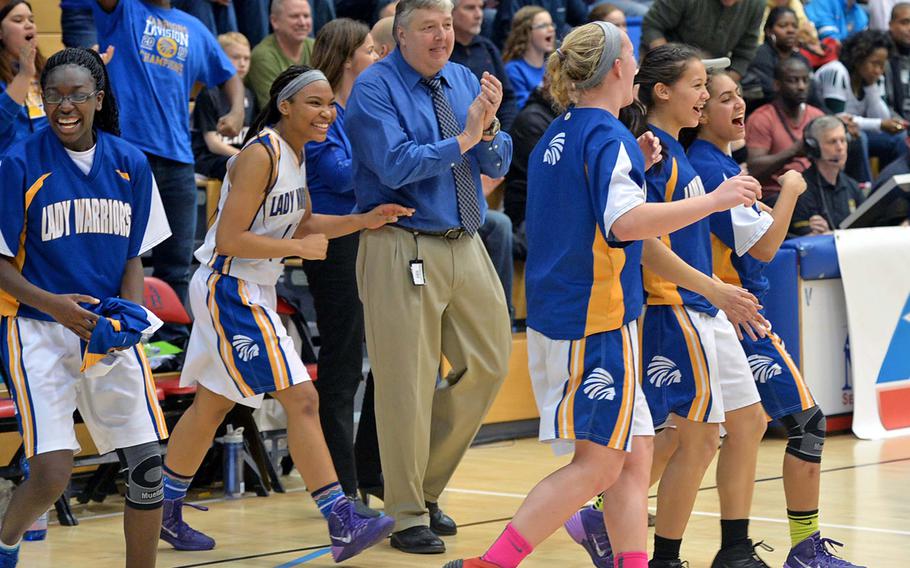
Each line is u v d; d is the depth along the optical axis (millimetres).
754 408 6457
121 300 5805
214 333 7113
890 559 6965
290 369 7016
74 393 5957
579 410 5461
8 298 5887
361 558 7238
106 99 6102
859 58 14969
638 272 5648
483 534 7828
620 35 5598
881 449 10789
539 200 5680
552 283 5570
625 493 5598
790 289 11219
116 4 9750
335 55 8219
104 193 5941
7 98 8641
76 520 8305
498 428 11422
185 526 7508
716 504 8469
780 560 7035
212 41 10328
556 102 5930
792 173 6641
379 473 8320
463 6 11336
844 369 11602
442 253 7406
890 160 14703
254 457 9258
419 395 7406
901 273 11641
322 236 7062
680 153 6348
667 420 6773
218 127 10281
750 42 13305
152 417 6027
